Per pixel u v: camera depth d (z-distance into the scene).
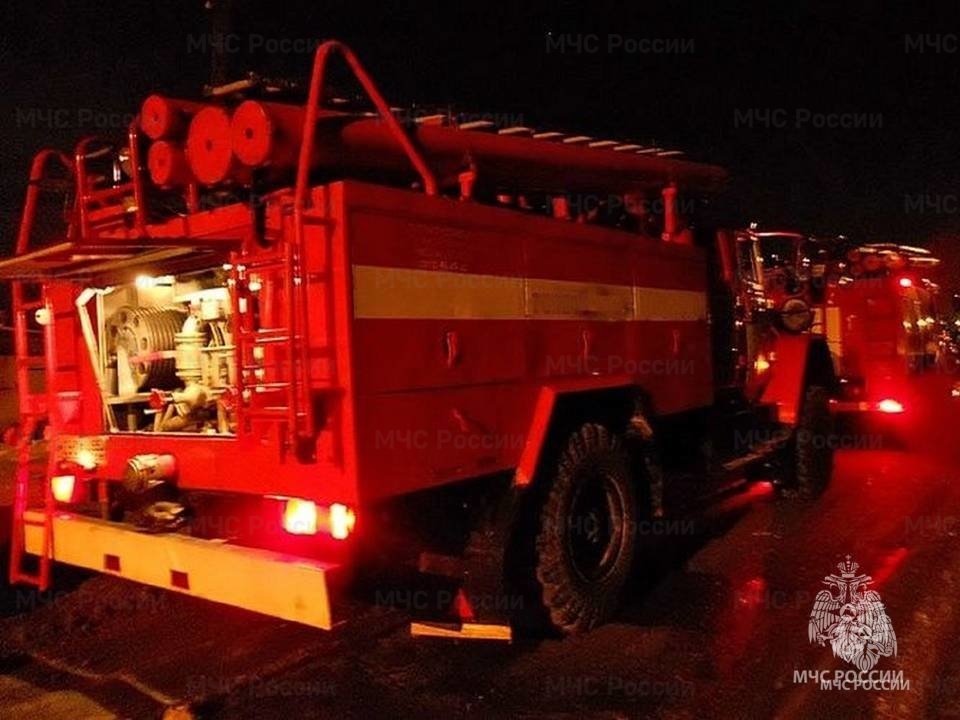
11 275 5.22
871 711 4.15
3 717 4.34
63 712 4.38
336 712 4.27
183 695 4.51
